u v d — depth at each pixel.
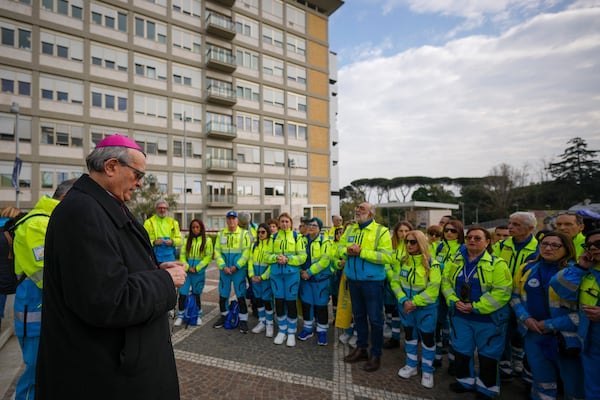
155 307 1.30
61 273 1.18
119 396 1.24
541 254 2.89
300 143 31.86
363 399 3.10
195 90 25.36
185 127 23.55
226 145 26.89
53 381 1.20
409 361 3.59
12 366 3.55
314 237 4.78
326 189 33.50
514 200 48.19
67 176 19.69
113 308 1.14
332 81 44.69
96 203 1.31
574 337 2.55
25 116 18.52
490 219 49.66
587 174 46.62
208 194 25.80
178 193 24.28
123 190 1.53
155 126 23.14
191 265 5.34
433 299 3.34
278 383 3.39
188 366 3.78
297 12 32.03
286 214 4.72
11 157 18.11
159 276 1.40
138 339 1.30
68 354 1.19
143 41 22.72
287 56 31.14
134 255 1.43
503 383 3.51
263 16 29.58
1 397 2.95
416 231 3.62
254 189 28.69
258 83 29.08
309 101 32.50
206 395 3.12
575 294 2.51
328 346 4.48
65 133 19.70
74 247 1.16
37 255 2.34
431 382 3.34
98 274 1.15
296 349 4.36
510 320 3.46
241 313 5.08
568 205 45.78
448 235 4.39
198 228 5.38
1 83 17.91
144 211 18.67
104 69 21.03
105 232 1.25
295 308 4.51
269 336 4.84
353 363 3.92
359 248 3.78
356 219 4.06
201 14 25.77
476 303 2.99
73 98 19.94
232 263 5.20
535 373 2.86
